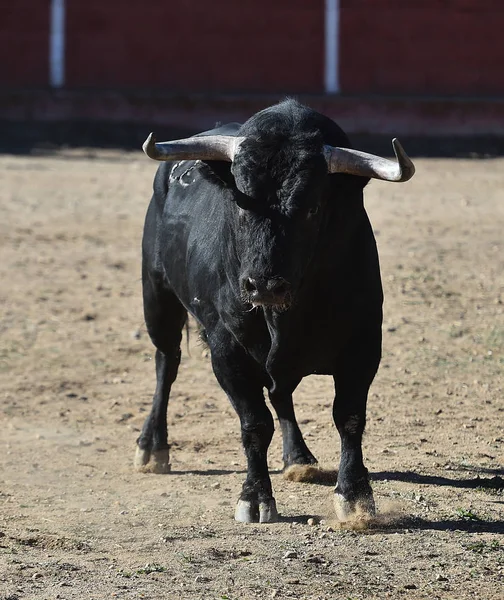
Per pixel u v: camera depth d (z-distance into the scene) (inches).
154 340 784.9
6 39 2554.1
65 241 1521.9
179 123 2438.5
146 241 775.1
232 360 620.4
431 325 1133.1
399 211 1707.7
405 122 2404.0
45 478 736.3
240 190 538.6
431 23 2504.9
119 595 506.3
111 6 2549.2
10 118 2439.7
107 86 2564.0
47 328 1157.7
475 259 1412.4
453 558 555.2
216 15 2536.9
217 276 612.4
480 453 764.6
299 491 685.3
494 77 2503.7
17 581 527.8
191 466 764.0
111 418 895.1
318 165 535.5
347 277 584.1
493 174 2030.0
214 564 549.3
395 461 744.3
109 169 2037.4
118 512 651.5
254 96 2449.6
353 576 529.3
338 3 2517.2
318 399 917.8
